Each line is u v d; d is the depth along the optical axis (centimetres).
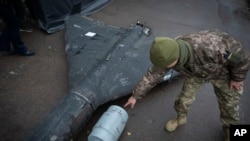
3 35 335
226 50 180
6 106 285
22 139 255
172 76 318
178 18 495
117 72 292
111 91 274
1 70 330
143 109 298
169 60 165
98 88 269
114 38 363
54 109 246
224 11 543
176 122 273
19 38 336
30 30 407
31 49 371
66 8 419
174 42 168
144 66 308
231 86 205
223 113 237
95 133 237
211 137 277
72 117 239
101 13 480
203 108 309
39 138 224
